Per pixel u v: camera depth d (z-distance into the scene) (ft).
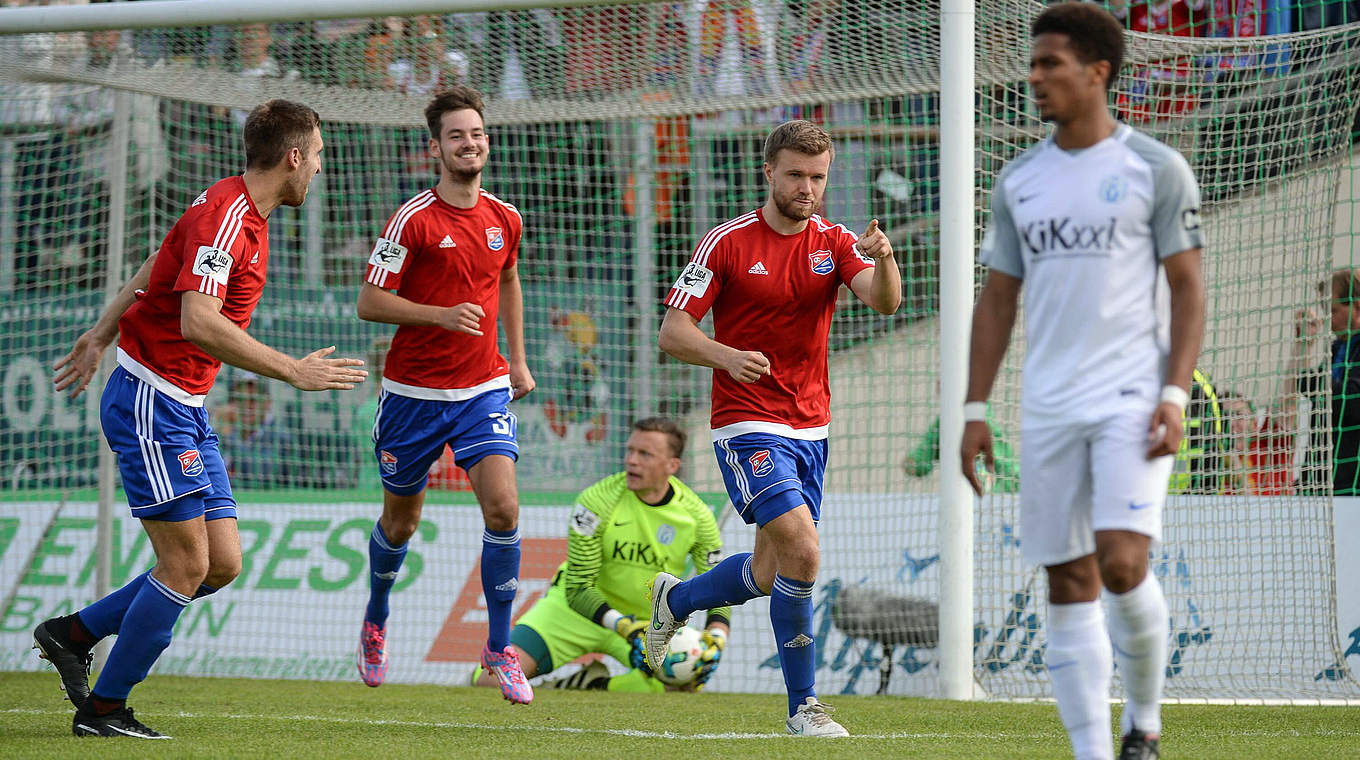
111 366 97.91
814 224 51.62
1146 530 31.78
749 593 52.95
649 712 60.54
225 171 103.04
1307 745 46.44
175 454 46.09
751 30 81.20
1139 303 32.78
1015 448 77.41
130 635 45.65
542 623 79.05
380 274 57.36
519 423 103.91
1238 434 75.05
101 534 84.69
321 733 49.39
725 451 50.16
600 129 105.19
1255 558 74.08
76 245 99.35
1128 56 78.43
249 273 47.39
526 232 106.42
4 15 77.30
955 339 70.08
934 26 76.79
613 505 78.48
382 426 60.23
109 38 84.23
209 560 48.08
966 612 70.44
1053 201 33.30
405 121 91.66
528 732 50.55
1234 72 79.56
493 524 57.62
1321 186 77.77
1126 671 33.81
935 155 102.68
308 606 89.04
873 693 78.23
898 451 98.58
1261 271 78.64
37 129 98.73
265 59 86.43
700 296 49.47
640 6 80.84
